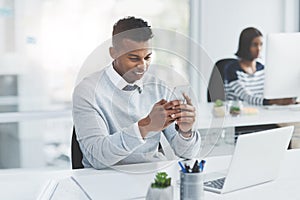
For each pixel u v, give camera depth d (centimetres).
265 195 152
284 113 309
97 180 166
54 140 398
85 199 147
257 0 457
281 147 169
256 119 285
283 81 297
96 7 402
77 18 396
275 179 172
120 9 411
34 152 394
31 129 391
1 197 149
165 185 138
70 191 155
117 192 153
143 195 151
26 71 385
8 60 379
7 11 376
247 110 302
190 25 439
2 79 379
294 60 296
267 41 294
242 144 153
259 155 160
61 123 399
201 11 441
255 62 421
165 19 430
